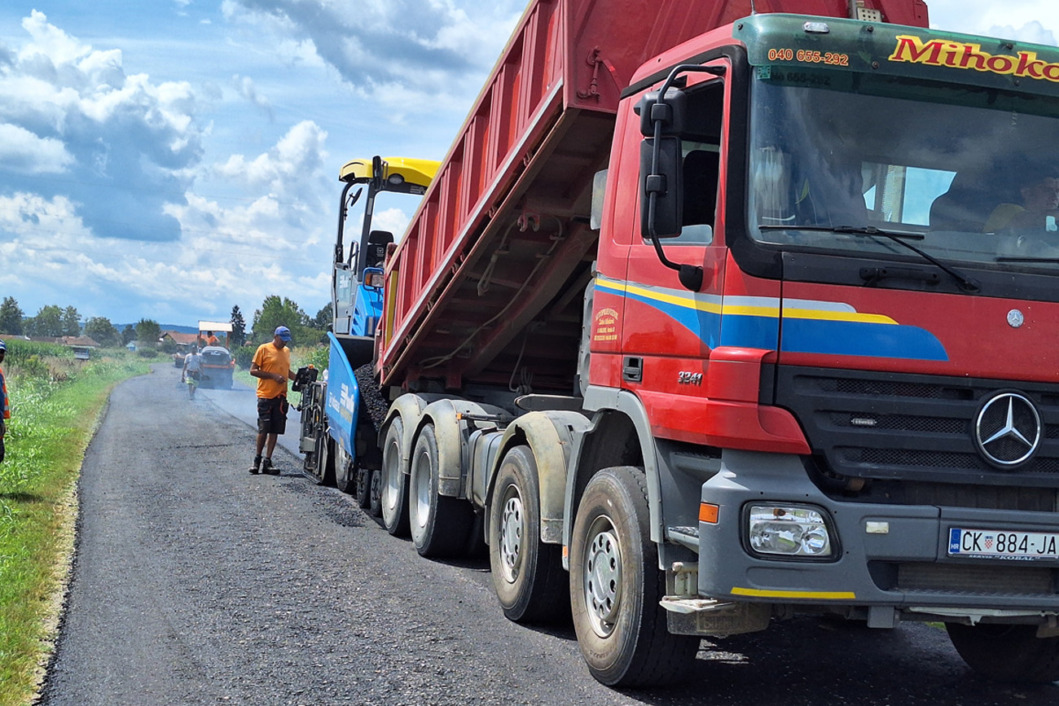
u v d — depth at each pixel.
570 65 6.18
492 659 5.50
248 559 7.84
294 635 5.80
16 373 35.22
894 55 4.63
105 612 6.19
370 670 5.19
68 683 4.89
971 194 4.65
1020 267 4.55
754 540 4.30
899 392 4.39
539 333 9.06
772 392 4.32
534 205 7.09
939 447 4.38
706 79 4.82
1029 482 4.44
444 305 8.70
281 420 13.36
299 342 82.81
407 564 8.02
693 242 4.78
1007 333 4.45
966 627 5.71
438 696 4.82
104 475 12.60
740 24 4.69
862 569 4.29
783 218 4.46
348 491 11.80
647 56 6.30
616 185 5.64
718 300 4.49
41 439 15.53
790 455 4.36
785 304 4.34
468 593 7.12
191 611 6.27
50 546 7.93
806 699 5.02
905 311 4.40
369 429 10.47
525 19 6.85
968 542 4.34
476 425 8.16
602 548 5.36
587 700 4.87
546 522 6.03
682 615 4.65
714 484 4.38
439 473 8.05
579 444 5.72
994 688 5.34
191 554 7.96
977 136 4.72
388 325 10.30
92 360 65.19
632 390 5.21
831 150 4.57
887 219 4.55
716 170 4.73
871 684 5.32
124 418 22.67
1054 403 4.52
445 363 9.89
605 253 5.65
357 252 12.77
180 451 15.66
